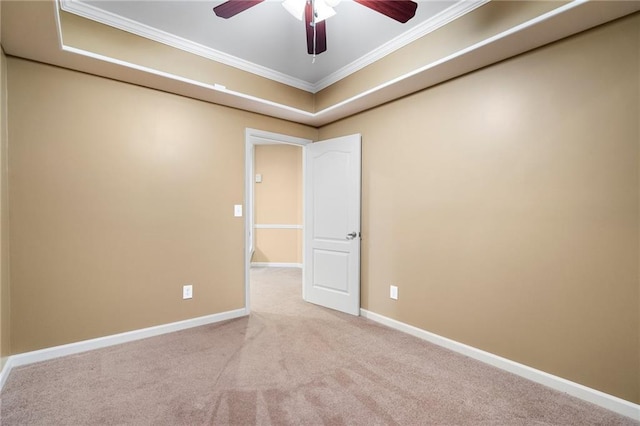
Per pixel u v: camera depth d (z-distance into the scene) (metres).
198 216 2.96
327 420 1.63
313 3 1.79
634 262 1.66
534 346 2.02
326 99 3.44
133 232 2.61
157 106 2.72
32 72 2.19
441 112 2.55
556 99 1.92
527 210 2.05
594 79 1.78
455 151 2.45
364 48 2.78
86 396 1.82
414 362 2.26
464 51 2.06
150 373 2.08
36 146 2.21
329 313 3.34
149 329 2.69
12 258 2.13
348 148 3.33
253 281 4.83
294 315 3.27
